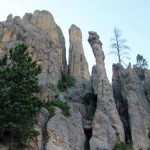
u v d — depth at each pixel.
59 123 49.38
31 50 70.62
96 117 55.78
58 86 68.19
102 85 60.62
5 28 75.38
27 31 76.06
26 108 42.69
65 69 82.19
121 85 66.31
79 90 66.19
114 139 53.59
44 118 49.59
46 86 61.53
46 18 88.00
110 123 55.75
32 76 46.12
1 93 43.31
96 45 65.88
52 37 84.00
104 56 65.81
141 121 57.84
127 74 67.00
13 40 72.56
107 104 57.91
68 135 50.09
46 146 46.03
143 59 80.69
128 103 60.25
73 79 74.25
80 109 60.19
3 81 43.38
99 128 54.28
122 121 59.91
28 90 45.12
